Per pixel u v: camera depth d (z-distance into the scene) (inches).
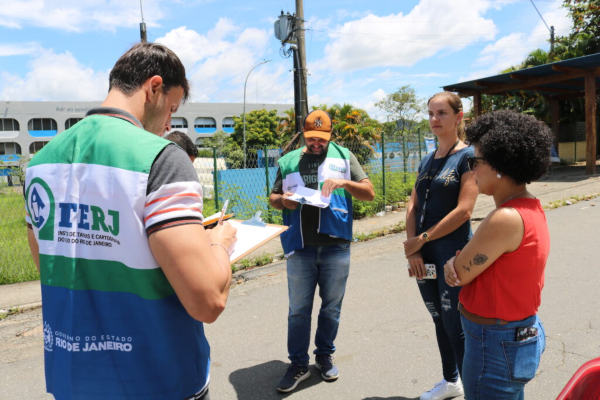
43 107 2292.1
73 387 46.3
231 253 55.2
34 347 156.6
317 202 110.8
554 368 121.6
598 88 674.2
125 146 45.0
